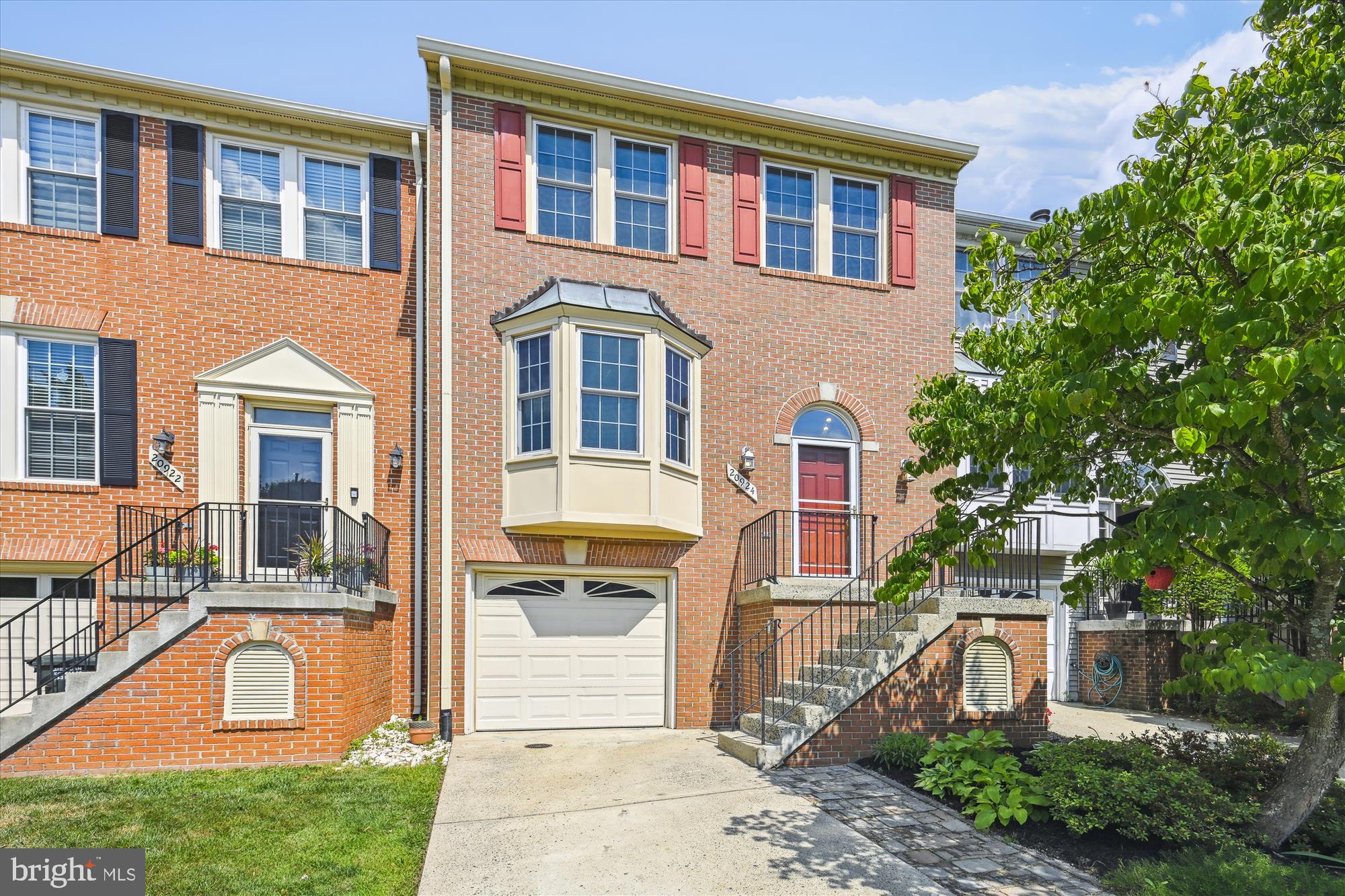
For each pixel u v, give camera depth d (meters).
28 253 9.73
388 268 11.05
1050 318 7.18
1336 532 4.88
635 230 11.40
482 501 10.20
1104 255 5.80
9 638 7.70
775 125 11.76
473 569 10.20
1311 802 6.22
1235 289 4.73
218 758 7.98
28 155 9.95
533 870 5.58
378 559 10.23
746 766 8.37
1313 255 4.01
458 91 10.58
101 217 10.01
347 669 8.59
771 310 11.66
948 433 6.60
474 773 8.01
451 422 10.08
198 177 10.42
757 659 10.44
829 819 6.72
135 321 10.02
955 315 12.70
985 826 6.41
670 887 5.35
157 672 7.89
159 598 8.32
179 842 5.90
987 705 9.38
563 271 10.80
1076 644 14.36
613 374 10.22
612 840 6.16
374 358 10.86
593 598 10.73
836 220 12.35
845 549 11.67
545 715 10.33
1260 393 4.23
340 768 8.01
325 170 11.11
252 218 10.74
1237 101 5.89
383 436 10.78
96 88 10.06
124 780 7.36
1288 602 6.59
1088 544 6.47
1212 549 6.16
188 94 10.30
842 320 11.98
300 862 5.59
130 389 9.87
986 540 6.80
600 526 9.96
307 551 9.56
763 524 11.26
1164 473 14.41
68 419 9.84
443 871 5.55
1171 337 4.84
